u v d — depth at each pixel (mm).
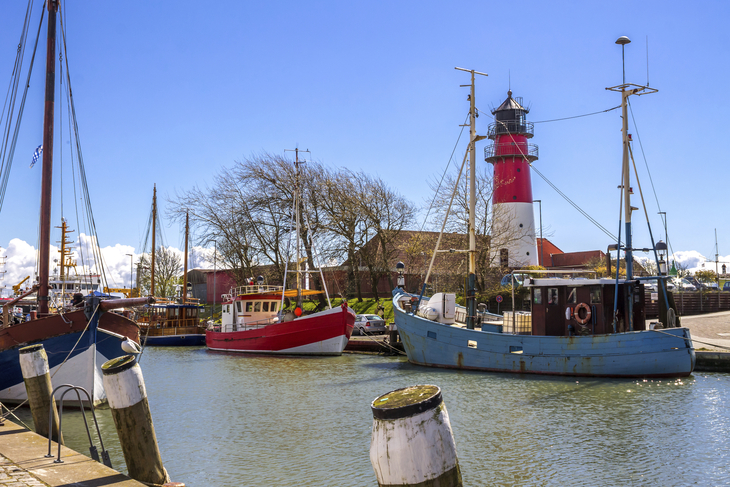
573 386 21828
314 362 31812
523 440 14320
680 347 22797
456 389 21438
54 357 17422
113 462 12742
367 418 17031
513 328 26891
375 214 52531
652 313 40719
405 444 3906
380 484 4043
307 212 51344
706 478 11531
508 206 55500
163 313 52344
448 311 29641
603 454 13109
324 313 34938
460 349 26969
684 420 16156
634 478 11578
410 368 27891
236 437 15023
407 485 3902
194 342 49625
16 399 18078
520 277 42406
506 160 56531
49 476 7254
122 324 19062
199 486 11352
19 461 7961
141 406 8055
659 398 19250
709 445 13688
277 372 27641
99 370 18406
